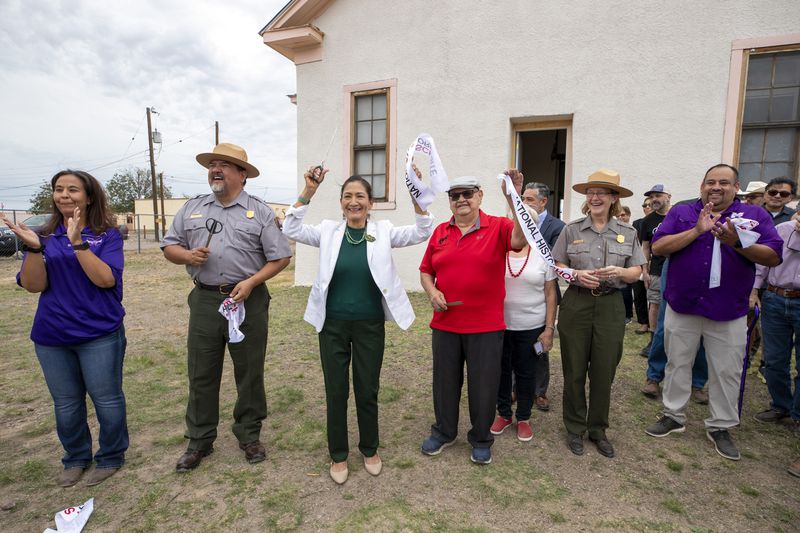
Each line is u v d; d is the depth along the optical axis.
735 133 6.25
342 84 8.41
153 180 29.58
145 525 2.43
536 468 2.96
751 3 6.07
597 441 3.17
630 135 6.74
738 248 2.93
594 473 2.91
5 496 2.70
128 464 3.02
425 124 7.89
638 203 6.77
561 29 7.00
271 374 4.62
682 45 6.41
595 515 2.50
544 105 7.17
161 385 4.35
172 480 2.84
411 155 2.82
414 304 7.34
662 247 3.25
